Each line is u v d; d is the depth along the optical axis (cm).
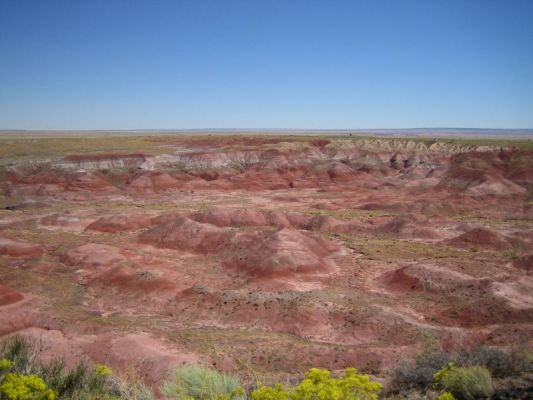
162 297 3988
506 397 899
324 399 688
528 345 2700
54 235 6150
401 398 1088
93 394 875
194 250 5544
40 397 753
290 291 3950
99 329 3152
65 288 4184
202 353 2639
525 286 3934
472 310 3509
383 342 3081
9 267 4634
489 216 7738
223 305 3762
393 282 4338
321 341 3186
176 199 9525
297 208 8462
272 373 2469
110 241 5903
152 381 2314
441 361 1314
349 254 5450
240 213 6825
